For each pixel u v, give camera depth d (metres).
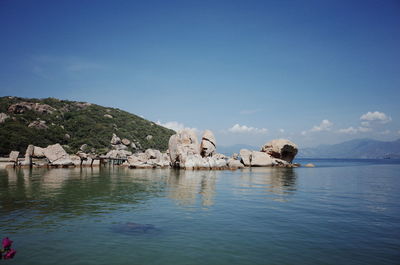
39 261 8.41
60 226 12.08
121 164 66.19
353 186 27.89
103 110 147.25
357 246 9.94
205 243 10.10
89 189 23.91
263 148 71.88
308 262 8.53
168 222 12.88
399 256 9.05
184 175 40.06
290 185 28.22
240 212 15.07
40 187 24.86
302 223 12.91
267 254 9.12
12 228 11.73
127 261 8.46
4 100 119.62
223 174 42.25
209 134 61.78
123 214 14.41
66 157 57.94
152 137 140.00
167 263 8.34
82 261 8.44
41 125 96.25
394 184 30.02
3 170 46.19
